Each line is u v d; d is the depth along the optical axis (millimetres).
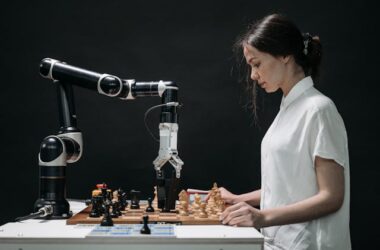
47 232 1473
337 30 2904
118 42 2932
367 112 2898
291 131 1720
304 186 1682
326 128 1640
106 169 2920
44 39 2922
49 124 2924
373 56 2898
